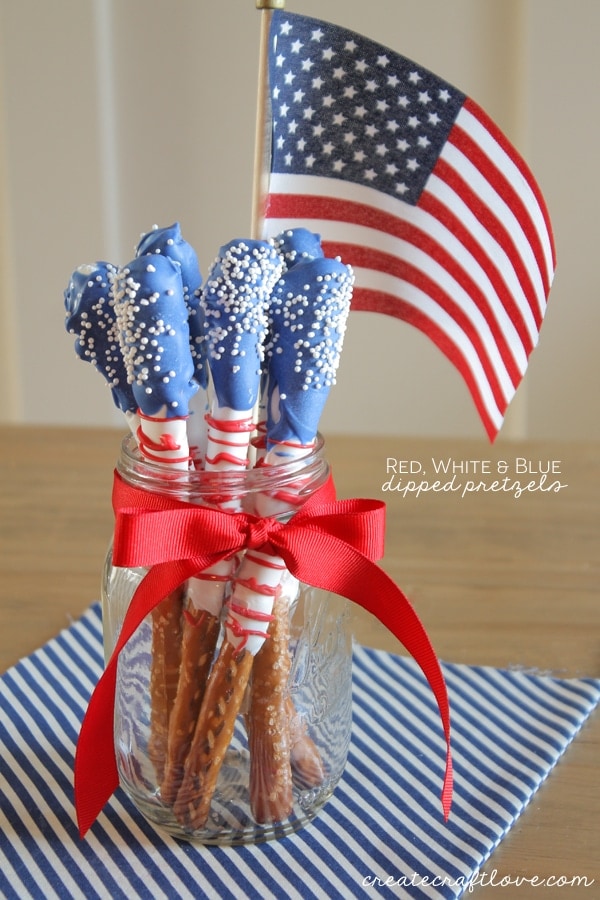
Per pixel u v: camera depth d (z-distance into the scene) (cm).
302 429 39
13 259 108
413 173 46
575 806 43
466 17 97
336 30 44
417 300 49
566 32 92
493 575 58
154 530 38
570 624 54
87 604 56
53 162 104
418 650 42
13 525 64
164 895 39
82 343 40
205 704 40
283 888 39
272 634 40
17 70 101
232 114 103
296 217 47
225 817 41
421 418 112
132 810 43
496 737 47
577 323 102
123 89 103
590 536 62
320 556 40
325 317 38
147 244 39
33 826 42
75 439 76
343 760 43
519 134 99
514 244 46
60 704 49
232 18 100
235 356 38
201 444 41
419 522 64
